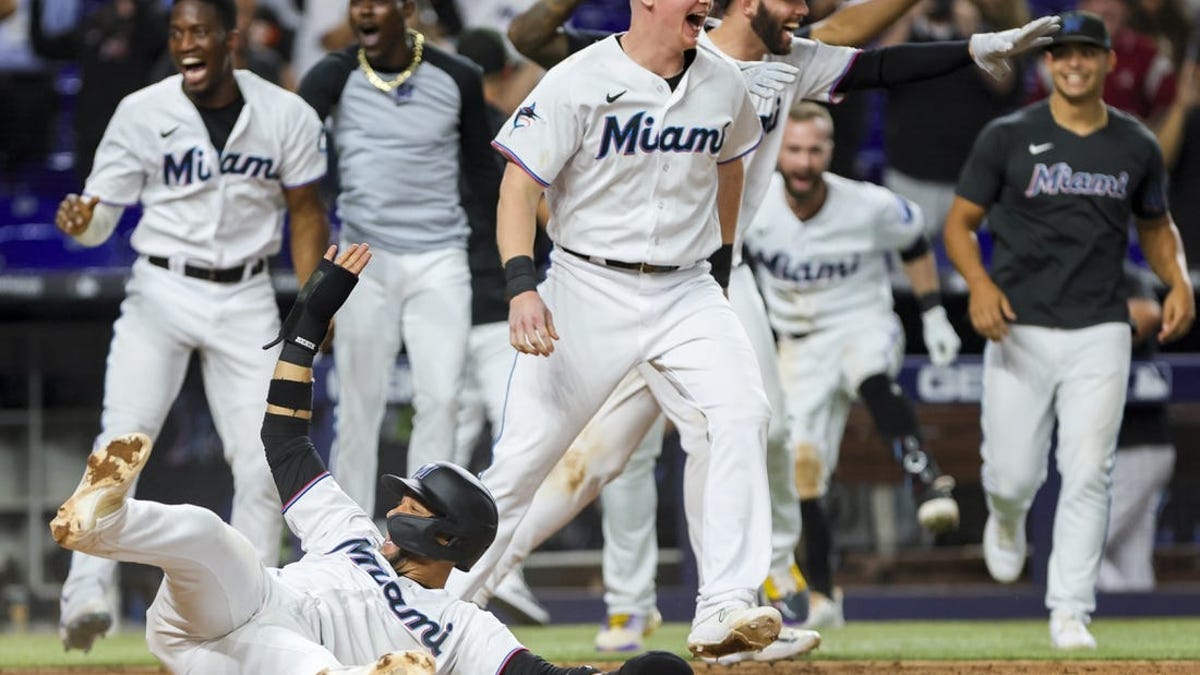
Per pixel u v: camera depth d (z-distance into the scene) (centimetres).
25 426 4038
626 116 1711
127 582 3706
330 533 1408
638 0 1692
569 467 1938
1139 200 2491
